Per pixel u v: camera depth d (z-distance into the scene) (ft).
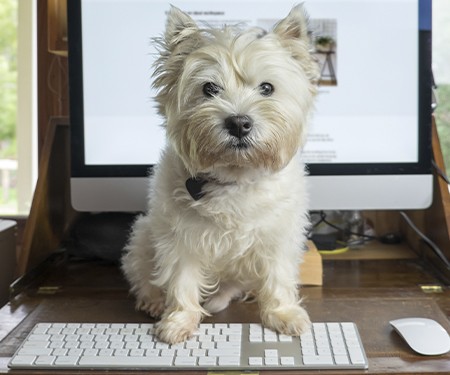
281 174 3.28
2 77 7.70
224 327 2.95
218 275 3.47
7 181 6.53
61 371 2.54
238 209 3.14
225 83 3.12
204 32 3.23
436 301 3.33
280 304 3.17
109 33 3.96
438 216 3.93
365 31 3.95
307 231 3.92
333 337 2.77
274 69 3.14
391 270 3.92
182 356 2.62
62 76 4.74
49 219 4.23
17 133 5.40
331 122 4.00
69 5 3.92
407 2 3.93
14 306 3.33
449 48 5.33
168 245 3.26
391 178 3.97
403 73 3.97
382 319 3.07
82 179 4.01
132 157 4.03
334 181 3.96
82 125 3.99
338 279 3.75
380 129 4.00
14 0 7.41
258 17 3.94
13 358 2.59
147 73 3.99
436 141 4.09
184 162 3.19
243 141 3.03
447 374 2.47
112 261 4.21
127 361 2.57
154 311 3.26
